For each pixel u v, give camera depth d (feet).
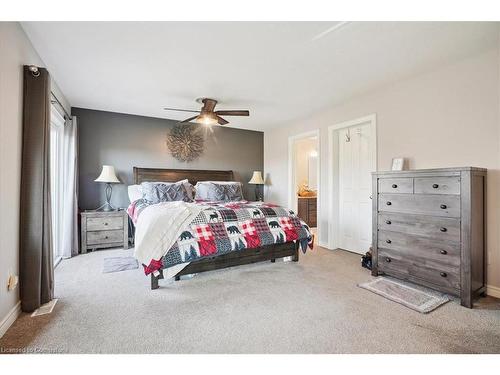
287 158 17.02
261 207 10.78
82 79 9.98
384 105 10.85
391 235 8.96
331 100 12.32
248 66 8.86
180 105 13.17
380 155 11.02
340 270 10.08
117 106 13.37
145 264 7.77
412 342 5.44
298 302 7.29
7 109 5.82
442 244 7.59
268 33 6.91
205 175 16.83
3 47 5.64
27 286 6.52
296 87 10.77
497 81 7.69
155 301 7.30
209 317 6.44
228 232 9.14
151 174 15.16
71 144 12.06
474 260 7.23
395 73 9.45
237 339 5.52
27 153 6.58
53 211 11.38
